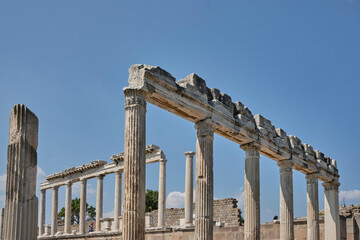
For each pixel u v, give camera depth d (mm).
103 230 53906
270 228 36812
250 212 30000
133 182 21578
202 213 25953
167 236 39938
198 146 26938
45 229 64062
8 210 15836
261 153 33406
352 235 40875
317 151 40188
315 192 38031
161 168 46500
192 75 26172
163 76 23766
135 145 22000
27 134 16391
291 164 34812
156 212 56594
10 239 15547
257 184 30406
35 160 16609
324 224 40844
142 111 22594
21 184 15977
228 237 37375
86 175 56688
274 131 33781
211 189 26406
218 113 27500
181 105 24828
